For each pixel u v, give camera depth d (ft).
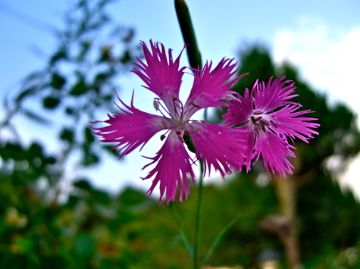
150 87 0.28
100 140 0.27
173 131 0.27
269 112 0.28
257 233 2.44
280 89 0.28
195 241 0.29
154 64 0.28
